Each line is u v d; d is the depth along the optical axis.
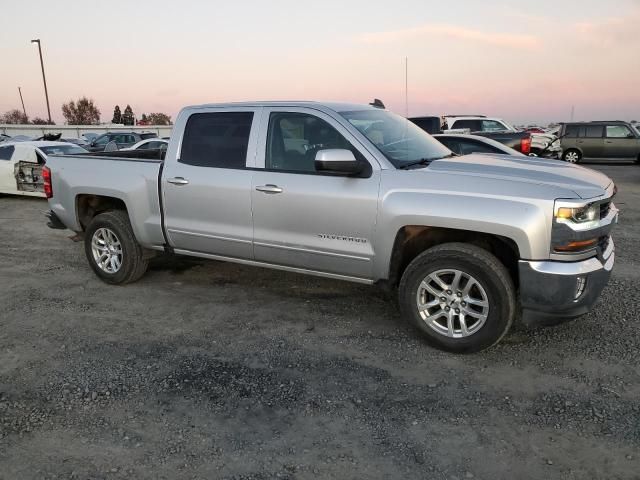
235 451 2.84
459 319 3.88
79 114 73.50
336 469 2.69
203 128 4.95
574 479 2.60
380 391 3.43
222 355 3.97
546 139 19.33
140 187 5.20
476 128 16.86
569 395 3.34
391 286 4.21
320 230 4.29
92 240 5.67
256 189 4.52
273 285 5.57
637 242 7.31
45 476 2.67
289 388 3.48
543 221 3.48
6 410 3.27
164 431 3.03
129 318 4.73
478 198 3.66
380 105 5.76
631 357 3.82
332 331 4.38
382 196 3.98
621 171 17.91
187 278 5.86
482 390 3.43
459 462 2.73
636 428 2.99
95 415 3.20
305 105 4.50
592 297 3.64
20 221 9.74
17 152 12.33
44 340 4.28
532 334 4.22
